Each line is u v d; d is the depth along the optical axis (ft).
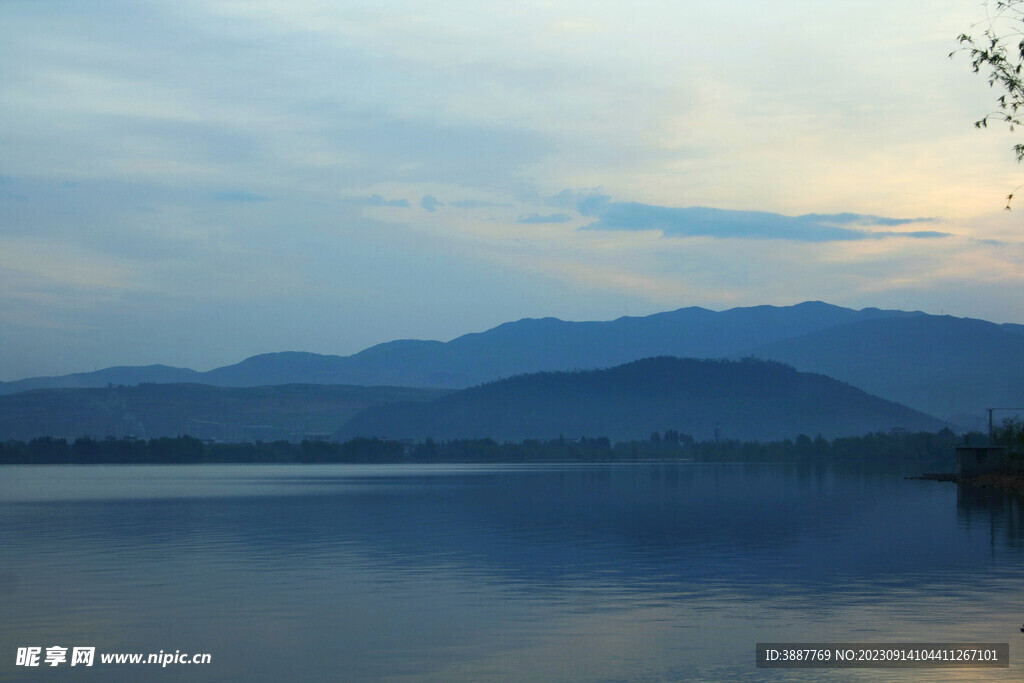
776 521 170.91
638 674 61.46
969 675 60.80
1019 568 104.47
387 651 67.92
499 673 61.98
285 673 62.39
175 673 62.69
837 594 88.84
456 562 115.14
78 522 183.32
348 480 447.83
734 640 70.44
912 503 220.02
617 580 99.30
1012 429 376.89
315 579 101.30
